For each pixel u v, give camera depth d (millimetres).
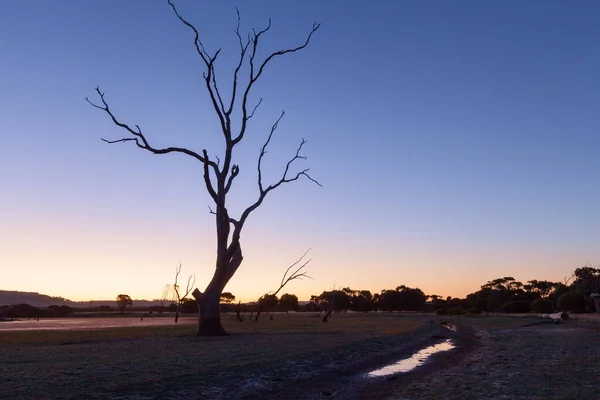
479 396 18531
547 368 24875
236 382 20156
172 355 26547
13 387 16656
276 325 65688
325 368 25312
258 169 42375
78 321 102688
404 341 41000
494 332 54125
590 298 100562
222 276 41781
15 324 87562
